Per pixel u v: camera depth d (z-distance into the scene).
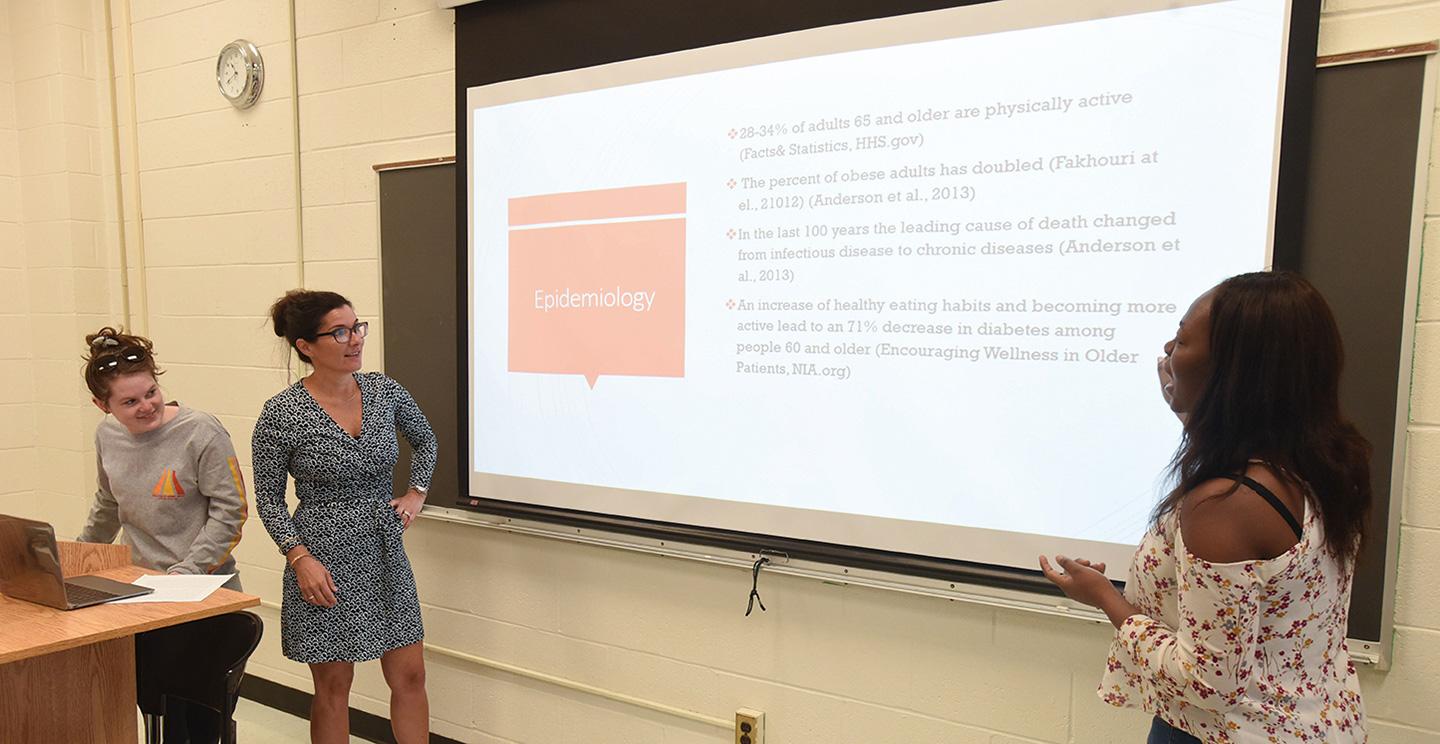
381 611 2.07
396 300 2.63
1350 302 1.46
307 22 2.74
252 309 2.97
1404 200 1.41
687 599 2.17
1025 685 1.78
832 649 1.98
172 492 2.04
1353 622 1.49
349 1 2.65
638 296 2.14
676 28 2.05
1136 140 1.57
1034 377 1.69
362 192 2.68
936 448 1.79
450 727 2.62
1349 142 1.44
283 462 2.00
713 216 2.03
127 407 1.98
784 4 1.91
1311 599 1.02
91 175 3.32
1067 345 1.65
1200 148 1.52
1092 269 1.62
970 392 1.75
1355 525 1.01
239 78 2.87
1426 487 1.45
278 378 2.93
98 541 2.21
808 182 1.90
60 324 3.36
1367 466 1.02
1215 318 1.05
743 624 2.09
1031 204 1.67
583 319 2.24
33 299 3.43
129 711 1.80
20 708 1.68
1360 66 1.43
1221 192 1.51
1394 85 1.41
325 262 2.78
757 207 1.97
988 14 1.69
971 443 1.75
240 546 3.07
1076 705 1.73
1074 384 1.65
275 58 2.82
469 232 2.43
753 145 1.97
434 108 2.52
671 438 2.12
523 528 2.39
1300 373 0.98
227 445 2.09
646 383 2.15
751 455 2.01
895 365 1.82
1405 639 1.47
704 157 2.03
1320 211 1.47
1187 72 1.52
